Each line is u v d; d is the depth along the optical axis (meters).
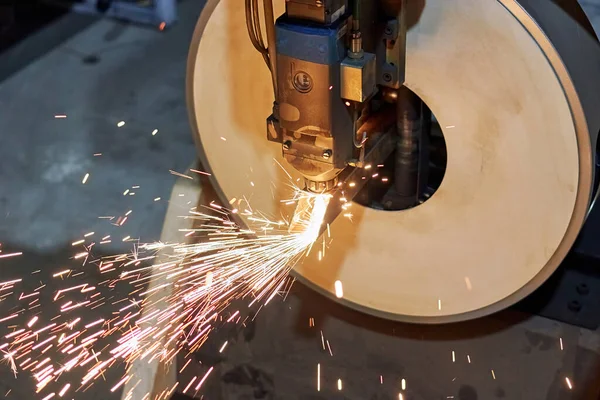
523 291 1.01
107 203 1.94
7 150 2.11
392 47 0.87
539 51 0.82
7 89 2.33
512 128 0.89
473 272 1.02
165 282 1.24
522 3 0.83
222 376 1.24
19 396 1.40
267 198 1.11
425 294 1.08
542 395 1.08
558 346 1.07
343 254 1.10
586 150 0.86
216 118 1.07
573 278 1.12
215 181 1.14
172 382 1.24
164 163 2.06
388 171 1.17
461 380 1.12
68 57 2.47
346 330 1.19
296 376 1.21
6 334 1.54
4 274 1.72
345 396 1.18
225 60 1.01
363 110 0.98
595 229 1.16
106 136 2.15
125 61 2.45
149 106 2.26
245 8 0.88
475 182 0.95
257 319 1.23
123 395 1.21
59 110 2.25
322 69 0.78
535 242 0.95
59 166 2.05
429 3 0.85
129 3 2.64
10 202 1.95
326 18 0.77
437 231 1.01
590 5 1.77
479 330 1.12
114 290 1.63
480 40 0.85
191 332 1.25
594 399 1.04
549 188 0.90
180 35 2.56
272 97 1.01
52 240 1.82
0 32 2.58
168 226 1.25
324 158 0.85
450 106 0.91
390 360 1.17
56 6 2.70
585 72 0.92
